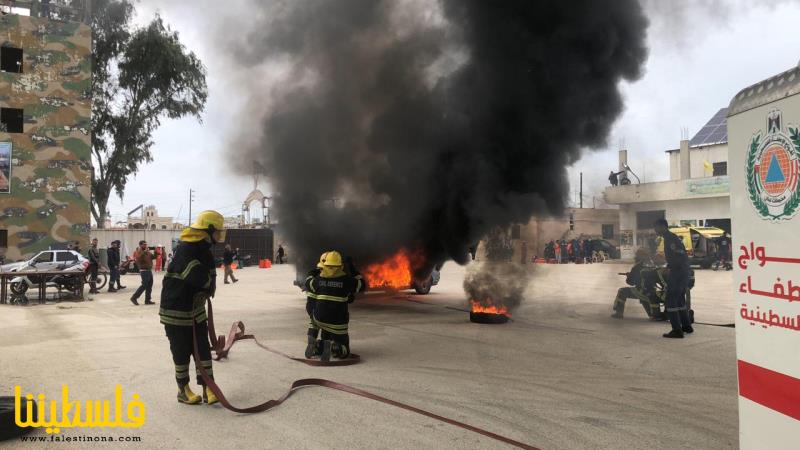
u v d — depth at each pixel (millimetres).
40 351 7152
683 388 5375
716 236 27109
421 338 8195
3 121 24938
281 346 7582
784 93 2105
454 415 4512
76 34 25875
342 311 6555
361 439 3934
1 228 24234
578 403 4863
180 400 4820
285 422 4316
